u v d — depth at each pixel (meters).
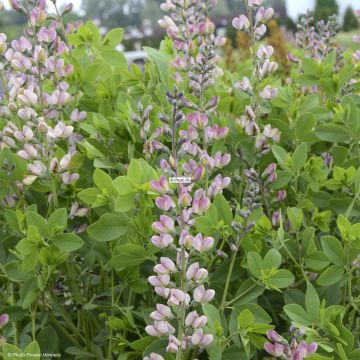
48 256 2.11
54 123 2.69
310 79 2.89
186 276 1.77
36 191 2.44
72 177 2.29
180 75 2.86
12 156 2.35
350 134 2.50
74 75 2.83
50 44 2.33
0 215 2.48
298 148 2.34
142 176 2.04
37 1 2.40
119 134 2.52
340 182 2.41
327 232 2.51
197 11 2.84
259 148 2.45
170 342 1.73
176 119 1.87
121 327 2.22
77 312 2.49
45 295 2.39
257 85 2.46
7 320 2.14
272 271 2.02
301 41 3.41
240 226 2.00
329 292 2.19
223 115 2.83
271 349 1.79
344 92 2.84
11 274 2.17
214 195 2.04
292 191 2.56
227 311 2.19
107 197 2.19
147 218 2.09
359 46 3.89
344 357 1.86
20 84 2.43
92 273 2.57
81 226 2.38
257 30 2.46
